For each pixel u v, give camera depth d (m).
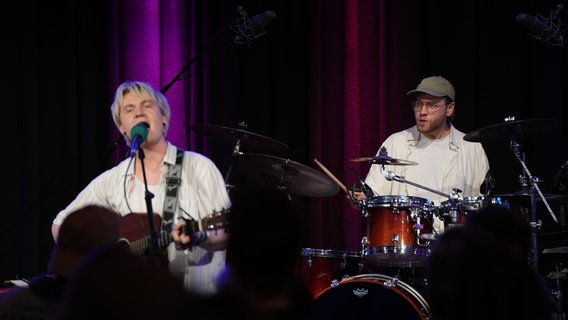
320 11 7.39
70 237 2.72
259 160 5.75
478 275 1.96
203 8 7.33
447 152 6.58
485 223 2.82
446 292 2.03
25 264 7.03
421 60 7.35
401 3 7.32
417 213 5.41
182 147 7.29
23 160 7.07
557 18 6.67
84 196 4.29
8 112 7.07
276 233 1.93
